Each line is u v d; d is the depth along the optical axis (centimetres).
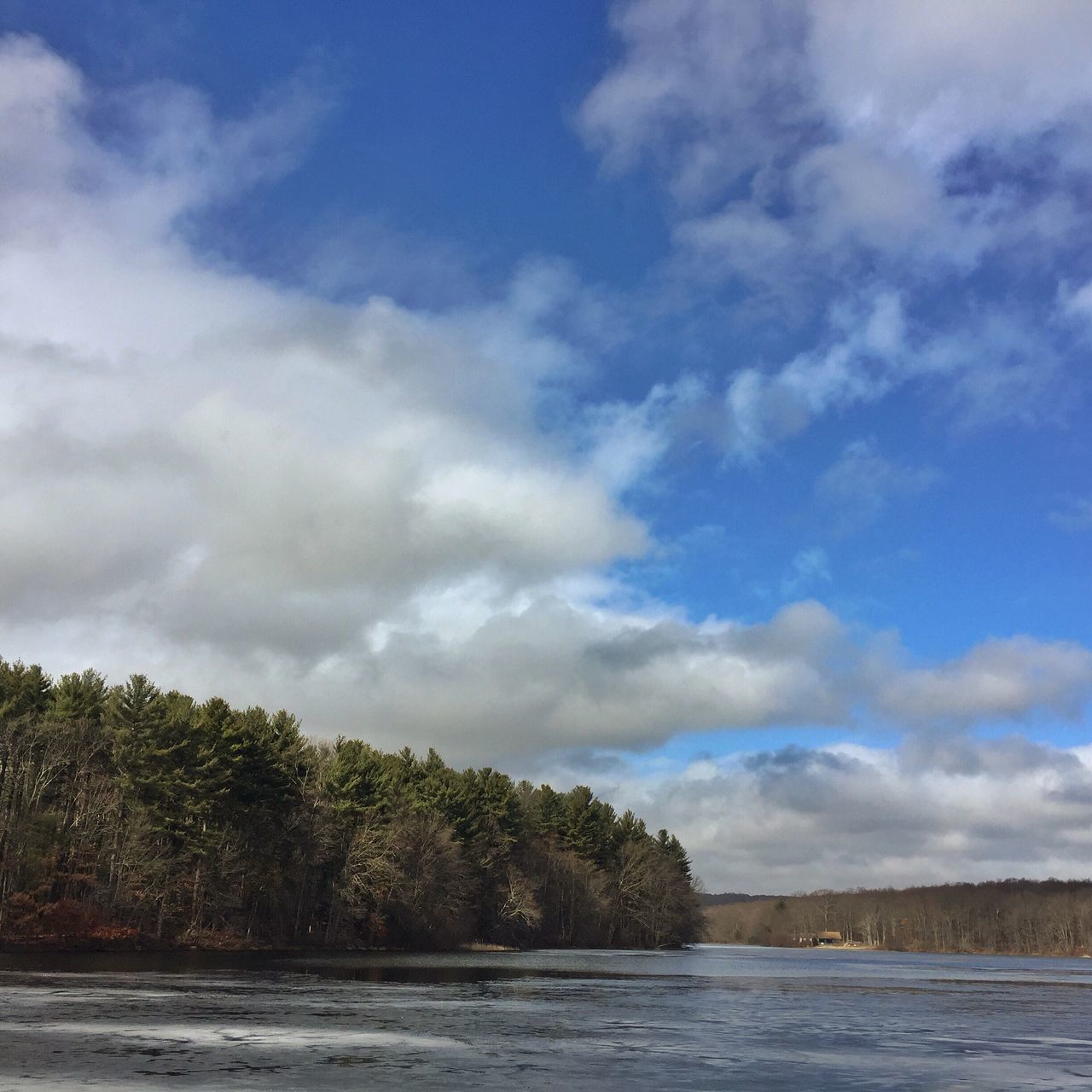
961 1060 3450
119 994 4559
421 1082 2686
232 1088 2481
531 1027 4031
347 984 5822
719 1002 5775
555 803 17200
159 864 8675
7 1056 2841
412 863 11669
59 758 8588
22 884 8200
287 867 10325
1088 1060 3522
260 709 11269
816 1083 2911
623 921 18712
